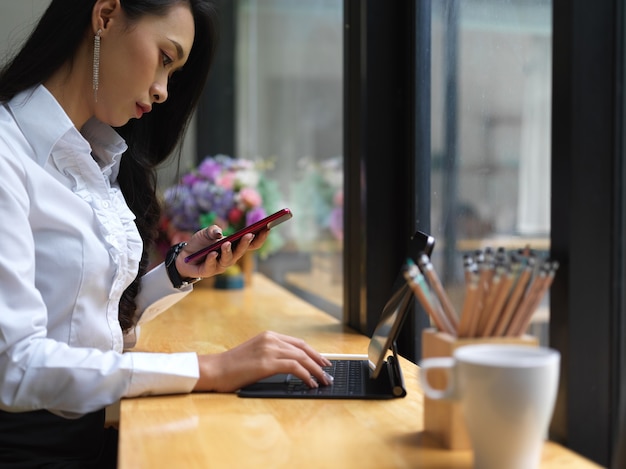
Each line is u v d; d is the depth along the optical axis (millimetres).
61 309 1294
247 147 4211
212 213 2850
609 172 1063
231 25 4211
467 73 1562
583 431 1058
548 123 1213
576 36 1045
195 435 983
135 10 1344
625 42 1056
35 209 1264
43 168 1322
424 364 825
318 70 3086
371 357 1343
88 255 1304
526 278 876
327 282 2818
